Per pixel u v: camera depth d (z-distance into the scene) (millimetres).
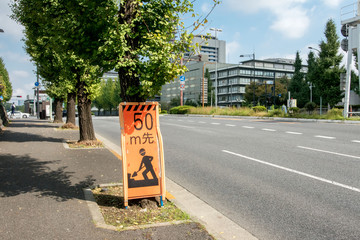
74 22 4406
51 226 3373
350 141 10609
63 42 4707
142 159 4082
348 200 4500
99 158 7660
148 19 4449
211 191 5148
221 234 3441
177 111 49375
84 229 3305
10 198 4371
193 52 4340
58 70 15273
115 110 91375
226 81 107375
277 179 5766
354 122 20453
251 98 73688
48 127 17953
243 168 6762
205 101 49062
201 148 9727
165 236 3168
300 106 65250
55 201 4242
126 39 4363
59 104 23812
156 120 4156
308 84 65062
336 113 24125
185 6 4355
